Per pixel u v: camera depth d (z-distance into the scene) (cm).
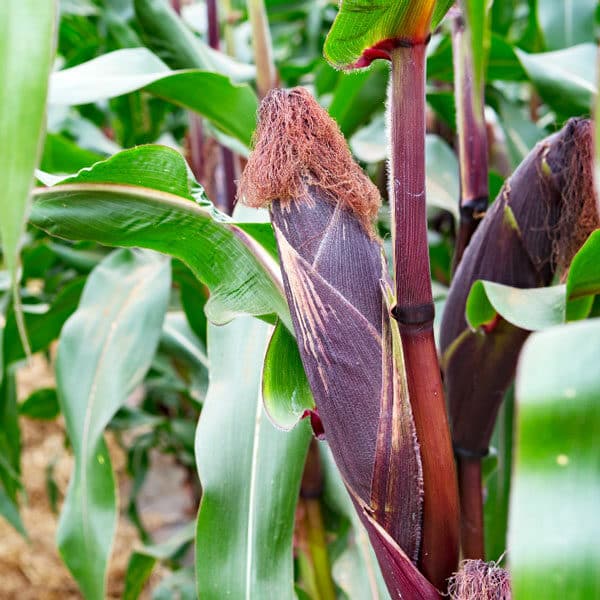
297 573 85
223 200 84
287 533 52
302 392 45
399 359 36
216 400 55
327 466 71
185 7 125
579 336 23
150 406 141
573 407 22
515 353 49
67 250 99
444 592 38
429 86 102
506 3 118
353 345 37
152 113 101
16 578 161
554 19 92
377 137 91
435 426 37
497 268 49
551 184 47
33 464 198
